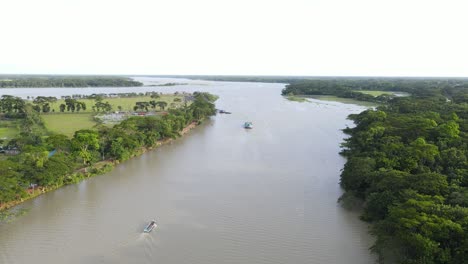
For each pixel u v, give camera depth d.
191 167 90.31
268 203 68.81
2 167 64.75
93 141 87.81
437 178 54.72
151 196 71.88
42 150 79.62
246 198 71.12
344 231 58.28
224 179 81.62
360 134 94.44
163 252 52.25
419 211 46.22
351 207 65.81
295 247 53.84
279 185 77.94
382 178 59.53
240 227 59.62
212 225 60.25
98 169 84.94
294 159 97.12
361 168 66.38
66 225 59.84
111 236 56.47
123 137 96.06
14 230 58.19
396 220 45.69
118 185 77.69
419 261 40.50
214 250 52.94
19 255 51.38
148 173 85.62
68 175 78.88
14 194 63.50
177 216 63.34
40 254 51.66
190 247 53.62
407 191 52.41
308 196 72.12
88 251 52.38
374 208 57.62
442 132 82.69
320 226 59.91
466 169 61.50
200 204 68.31
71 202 68.75
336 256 51.59
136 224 60.34
